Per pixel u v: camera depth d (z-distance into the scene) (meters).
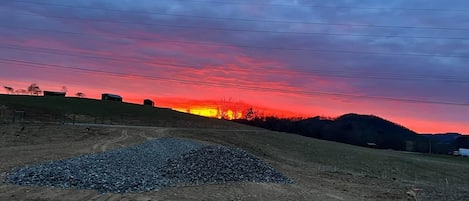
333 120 182.25
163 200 14.72
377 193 22.20
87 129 59.91
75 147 34.75
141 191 15.68
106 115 102.69
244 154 26.62
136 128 73.06
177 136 65.31
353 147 113.94
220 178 20.41
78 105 111.50
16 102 96.88
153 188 16.48
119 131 62.50
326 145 100.19
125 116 108.19
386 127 179.75
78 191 14.60
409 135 176.00
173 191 16.53
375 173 60.00
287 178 23.64
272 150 71.38
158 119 114.31
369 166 68.75
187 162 24.62
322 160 68.62
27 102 100.38
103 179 16.47
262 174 22.86
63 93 140.25
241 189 18.52
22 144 44.62
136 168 21.58
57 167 17.75
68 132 55.44
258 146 73.12
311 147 87.75
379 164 72.88
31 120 71.31
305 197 18.55
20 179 15.41
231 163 23.83
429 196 22.17
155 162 26.75
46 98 116.81
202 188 17.91
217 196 16.52
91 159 21.84
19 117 75.00
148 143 41.97
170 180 19.06
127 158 25.55
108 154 25.56
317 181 26.30
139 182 16.88
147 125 93.69
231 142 71.69
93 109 109.25
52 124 61.75
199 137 70.81
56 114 87.88
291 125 172.25
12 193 13.73
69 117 87.06
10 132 51.09
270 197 17.58
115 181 16.41
